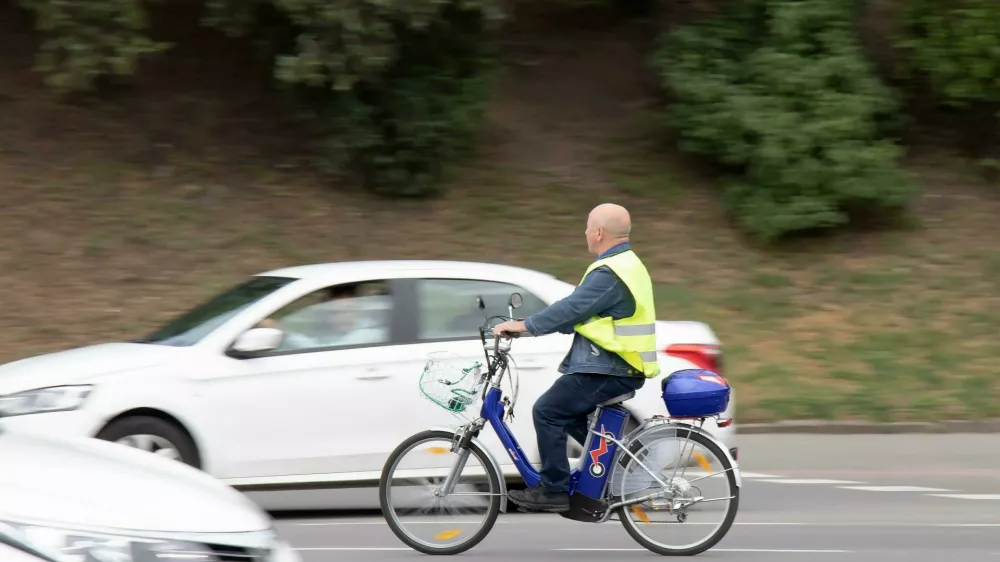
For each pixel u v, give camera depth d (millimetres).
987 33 29359
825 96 28328
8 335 23438
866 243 28406
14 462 7426
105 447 8453
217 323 13836
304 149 30297
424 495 11953
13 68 31719
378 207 28844
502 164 30766
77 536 6656
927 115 32875
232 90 31875
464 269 14492
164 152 29641
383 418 13711
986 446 20016
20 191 27703
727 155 29094
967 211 29562
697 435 11766
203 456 13211
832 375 23125
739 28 30125
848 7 29594
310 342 13789
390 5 25750
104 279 25484
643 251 28016
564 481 11680
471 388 11812
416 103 28594
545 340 14211
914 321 25312
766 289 26781
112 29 26438
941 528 13547
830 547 12430
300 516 14383
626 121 32656
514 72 34469
